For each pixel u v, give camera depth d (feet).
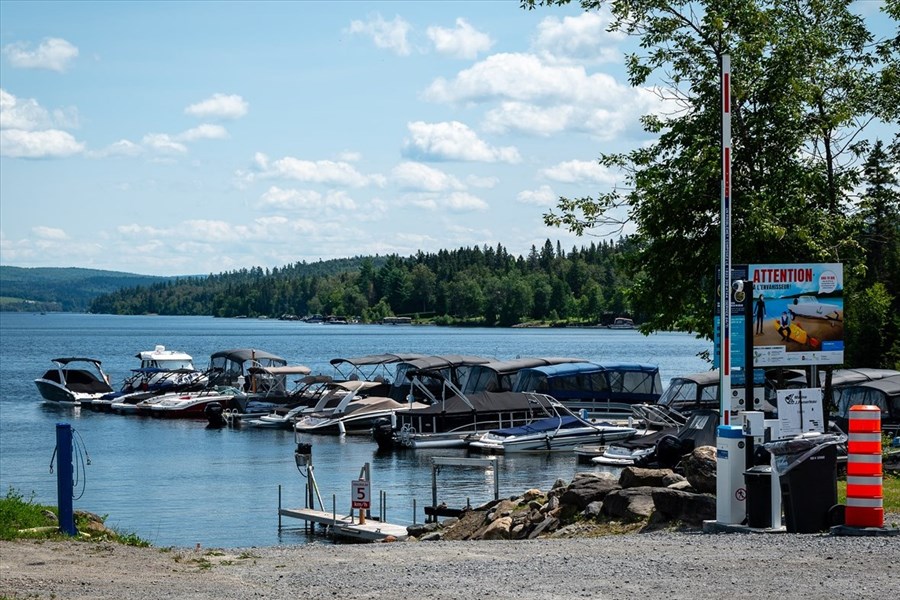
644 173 87.56
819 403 53.47
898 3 94.17
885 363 203.21
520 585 37.60
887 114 96.48
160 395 240.53
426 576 40.19
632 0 88.38
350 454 159.63
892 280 200.34
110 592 38.34
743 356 59.88
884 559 40.32
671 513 55.01
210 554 48.96
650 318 91.81
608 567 40.55
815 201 89.76
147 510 107.96
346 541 88.99
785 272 66.54
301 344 615.98
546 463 145.79
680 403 172.76
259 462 150.51
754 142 86.22
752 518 49.80
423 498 113.91
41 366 426.51
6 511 59.98
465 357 218.38
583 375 195.21
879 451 47.01
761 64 86.38
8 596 37.68
